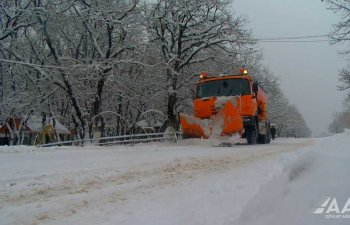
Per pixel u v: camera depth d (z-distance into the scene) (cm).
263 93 2338
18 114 2905
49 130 2558
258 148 1609
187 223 479
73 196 659
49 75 2505
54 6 2542
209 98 1922
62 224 504
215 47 3105
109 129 4134
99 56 2758
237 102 1895
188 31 3059
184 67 3222
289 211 318
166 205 584
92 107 2952
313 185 334
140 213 544
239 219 372
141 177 835
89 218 528
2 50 2742
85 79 2703
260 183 699
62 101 3253
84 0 2612
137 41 2886
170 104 2923
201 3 2930
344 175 328
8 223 514
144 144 2014
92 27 2788
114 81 2691
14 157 1195
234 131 1820
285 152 1365
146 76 3027
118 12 2662
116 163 1060
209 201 590
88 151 1432
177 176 841
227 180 764
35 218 534
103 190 704
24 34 2858
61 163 1059
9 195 668
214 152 1398
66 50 3184
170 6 2938
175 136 2295
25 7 2639
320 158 379
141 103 3300
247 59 3238
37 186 741
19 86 2936
